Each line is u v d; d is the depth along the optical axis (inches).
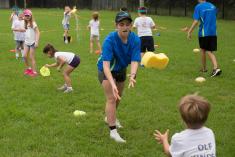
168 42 697.0
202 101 134.3
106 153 214.7
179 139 137.6
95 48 603.2
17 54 492.7
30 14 390.3
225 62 487.2
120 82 231.8
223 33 869.2
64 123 257.6
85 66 448.5
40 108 288.7
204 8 400.5
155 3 1614.2
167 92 336.8
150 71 421.7
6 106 290.8
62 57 327.9
